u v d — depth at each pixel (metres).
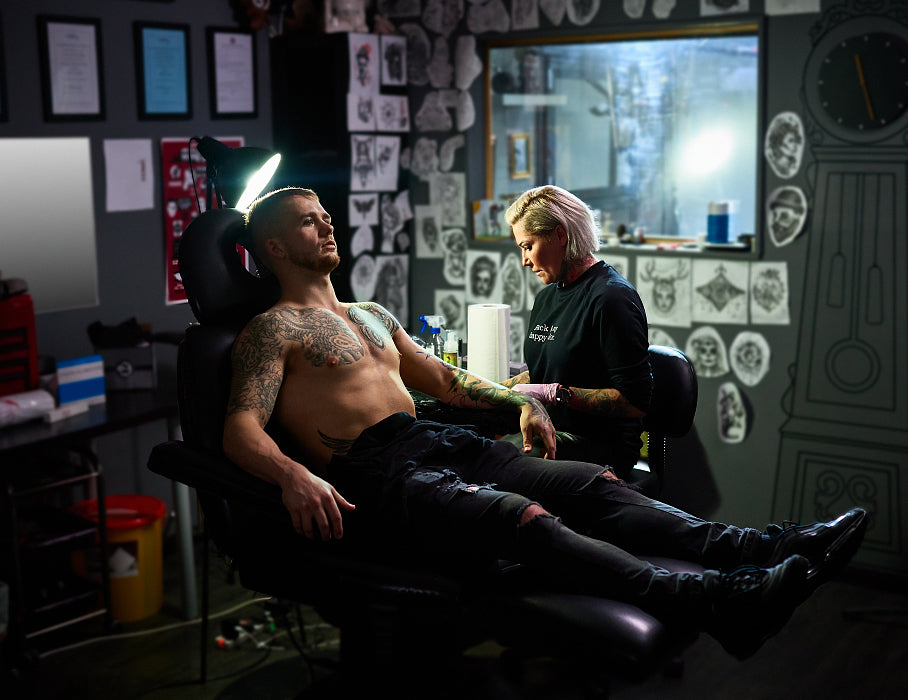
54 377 3.26
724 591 1.72
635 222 4.07
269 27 4.25
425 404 2.43
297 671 2.99
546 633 1.80
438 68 4.34
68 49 3.54
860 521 1.92
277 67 4.25
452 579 1.86
